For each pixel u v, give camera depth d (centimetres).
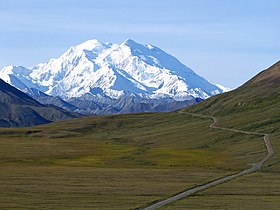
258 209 9781
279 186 12925
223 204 10350
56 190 12044
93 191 11956
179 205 10231
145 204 10350
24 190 11994
